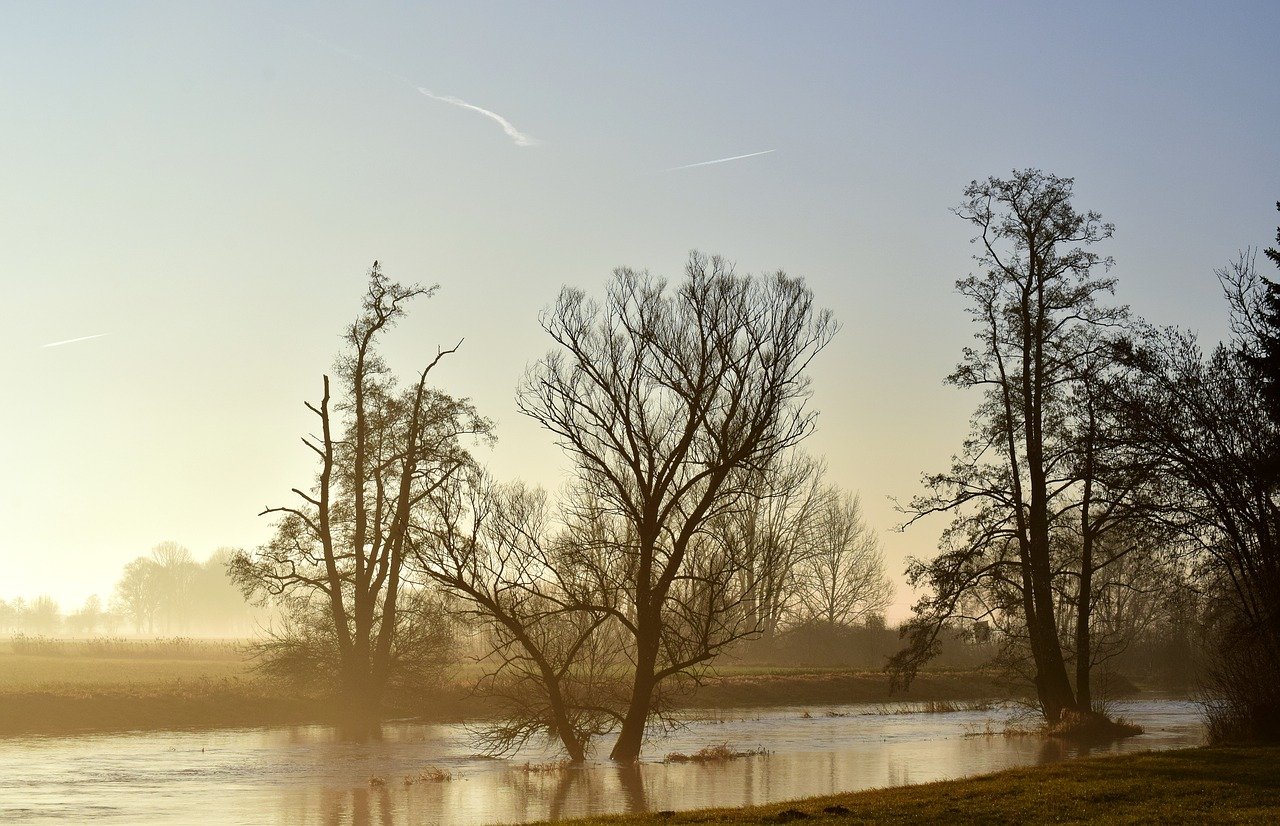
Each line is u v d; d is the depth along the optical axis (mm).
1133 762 24422
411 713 52031
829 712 57938
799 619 94875
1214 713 31391
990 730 45688
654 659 35094
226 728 47031
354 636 49938
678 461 34125
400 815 25219
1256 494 30125
